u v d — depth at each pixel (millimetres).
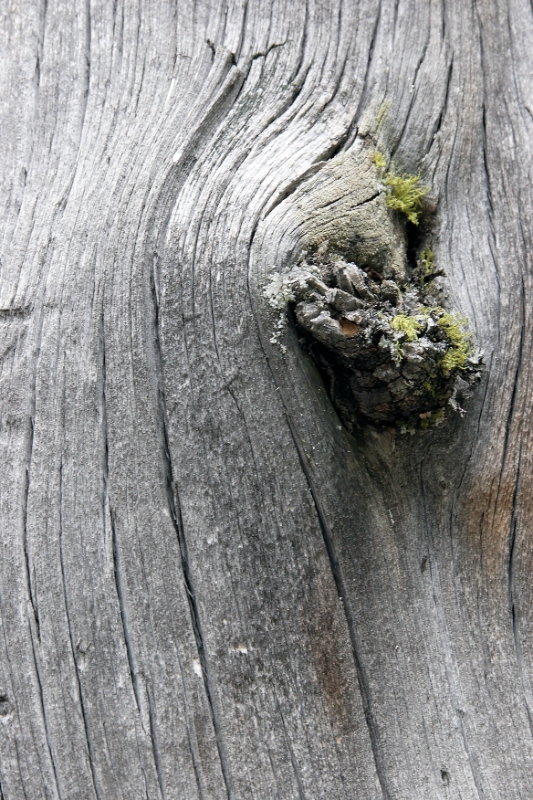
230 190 1021
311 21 1055
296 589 1005
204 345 1011
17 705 1004
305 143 1032
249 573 1004
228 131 1033
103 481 1010
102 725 1000
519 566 1021
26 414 1018
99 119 1045
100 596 1005
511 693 1011
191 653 1001
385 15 1062
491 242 1038
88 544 1008
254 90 1041
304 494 1009
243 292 1008
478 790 1002
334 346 999
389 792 999
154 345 1014
